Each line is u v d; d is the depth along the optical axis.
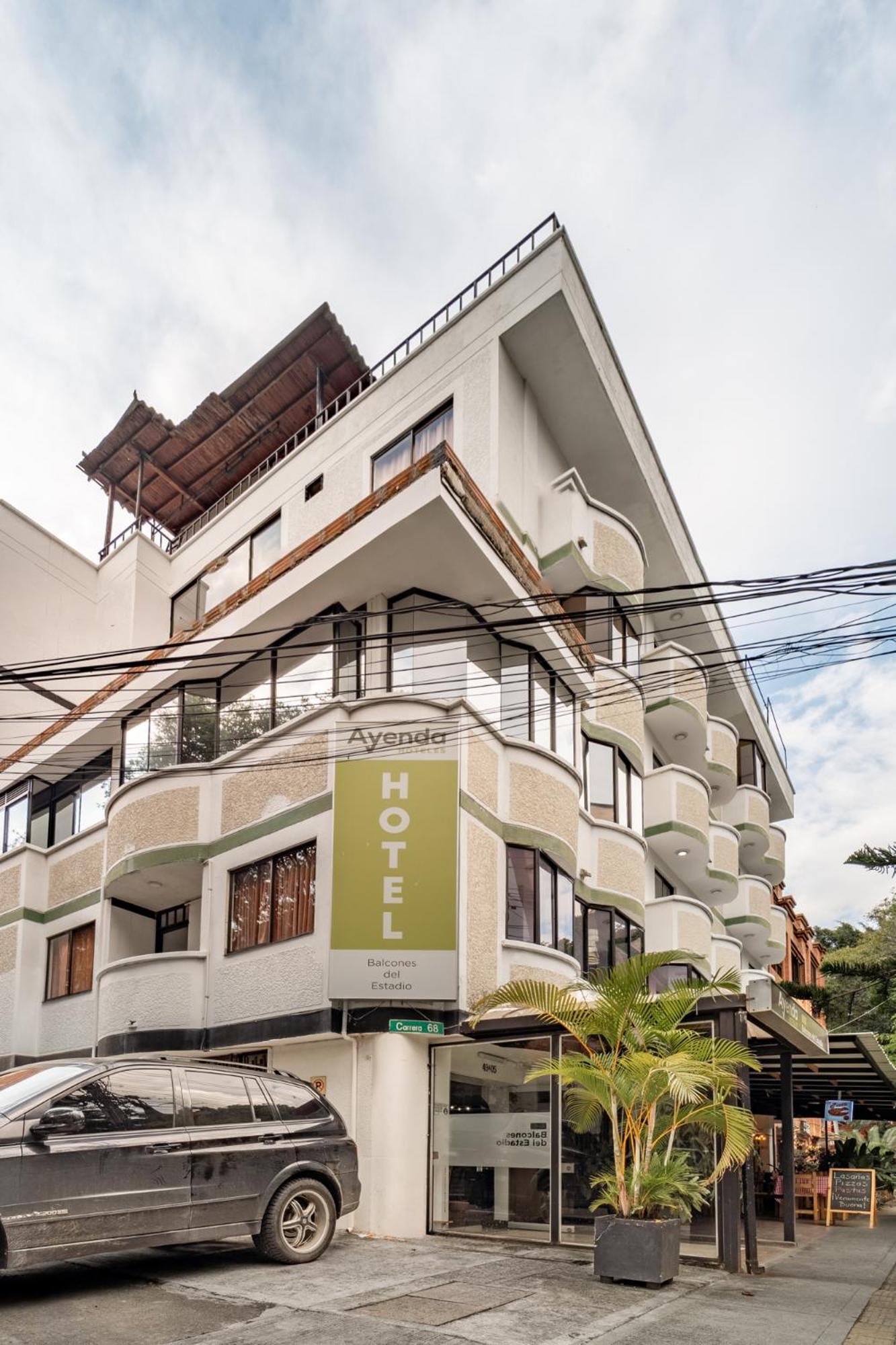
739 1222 11.94
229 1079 10.65
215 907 17.39
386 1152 14.10
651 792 24.91
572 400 21.86
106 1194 9.20
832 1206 19.78
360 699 16.14
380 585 17.66
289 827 16.41
